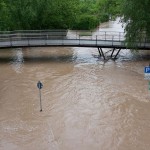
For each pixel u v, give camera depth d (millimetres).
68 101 19984
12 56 33656
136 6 26141
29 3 35969
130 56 32969
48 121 17250
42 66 28969
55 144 14875
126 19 27219
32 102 20000
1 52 35750
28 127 16641
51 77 25250
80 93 21359
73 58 32500
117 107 18891
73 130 16172
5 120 17516
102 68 28016
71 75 25734
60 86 22891
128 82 23578
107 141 15078
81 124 16797
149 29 27109
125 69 27500
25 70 27562
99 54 33781
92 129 16234
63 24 39000
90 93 21312
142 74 25734
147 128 16281
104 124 16766
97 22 61656
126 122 16953
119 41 30594
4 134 15938
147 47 29641
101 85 22953
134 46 27938
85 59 31922
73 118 17516
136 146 14625
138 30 27203
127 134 15703
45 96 20953
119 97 20484
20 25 37125
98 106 19094
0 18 36719
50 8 36938
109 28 58531
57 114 18109
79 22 48875
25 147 14719
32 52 35750
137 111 18297
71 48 38094
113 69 27578
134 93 21188
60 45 31109
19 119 17609
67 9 38781
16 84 23641
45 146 14742
